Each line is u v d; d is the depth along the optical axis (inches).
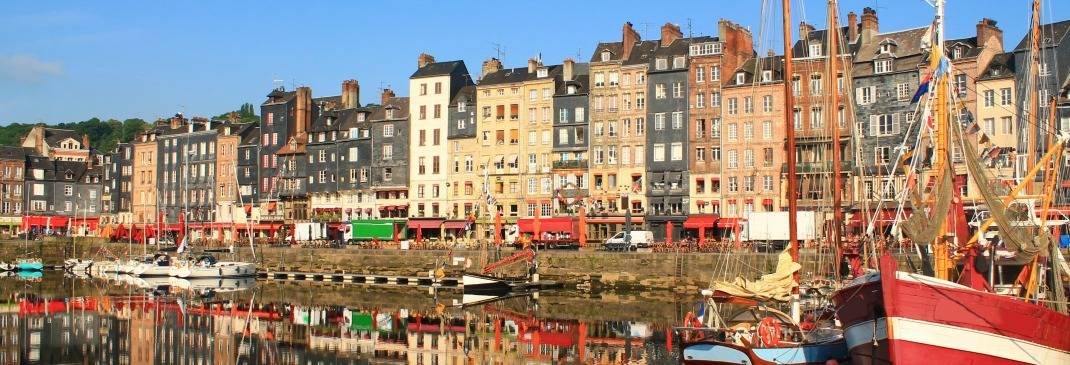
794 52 3398.1
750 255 2568.9
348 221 4222.4
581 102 3841.0
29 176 5920.3
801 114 3297.2
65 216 5856.3
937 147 1173.1
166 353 1711.4
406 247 3540.8
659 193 3622.0
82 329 2015.3
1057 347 1167.0
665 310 2285.9
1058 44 2898.6
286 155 4746.6
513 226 3922.2
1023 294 1285.7
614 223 3703.3
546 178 3905.0
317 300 2640.3
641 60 3750.0
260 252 3801.7
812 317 1497.3
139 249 4446.4
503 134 4018.2
